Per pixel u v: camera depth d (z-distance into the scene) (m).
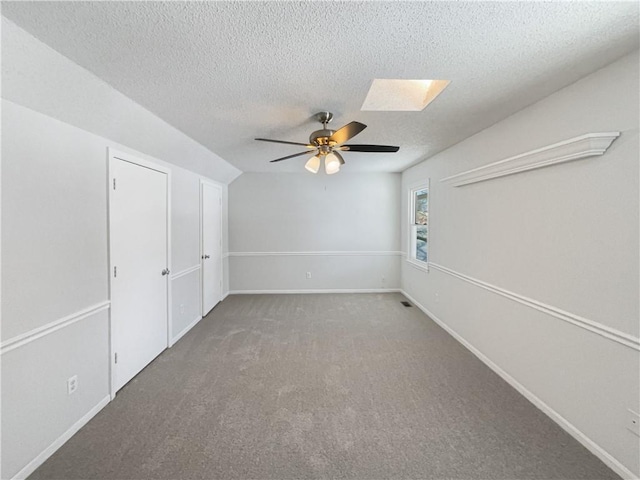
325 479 1.59
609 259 1.63
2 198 1.51
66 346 1.88
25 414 1.62
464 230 3.20
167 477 1.60
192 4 1.16
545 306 2.07
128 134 2.38
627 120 1.53
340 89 1.95
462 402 2.24
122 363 2.45
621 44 1.45
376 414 2.11
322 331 3.70
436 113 2.38
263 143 3.27
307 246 5.54
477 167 2.91
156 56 1.55
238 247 5.49
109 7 1.17
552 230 2.01
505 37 1.40
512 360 2.45
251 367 2.79
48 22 1.26
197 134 2.92
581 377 1.81
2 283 1.51
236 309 4.60
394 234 5.54
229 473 1.62
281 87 1.92
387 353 3.08
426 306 4.39
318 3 1.16
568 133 1.88
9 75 1.44
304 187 5.48
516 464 1.67
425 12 1.22
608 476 1.59
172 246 3.32
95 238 2.14
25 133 1.62
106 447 1.80
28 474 1.62
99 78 1.77
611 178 1.61
